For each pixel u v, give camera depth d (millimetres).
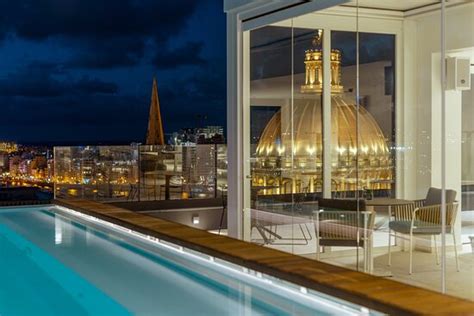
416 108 5715
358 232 6293
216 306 4965
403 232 5730
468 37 5105
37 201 11609
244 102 8062
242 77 8094
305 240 7016
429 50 5555
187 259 6719
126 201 11453
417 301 3916
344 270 4832
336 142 6770
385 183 6062
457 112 5223
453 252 5180
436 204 5414
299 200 7191
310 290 4941
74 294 5582
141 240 7926
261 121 7801
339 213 6566
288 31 7375
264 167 7742
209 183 11023
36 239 8336
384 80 6133
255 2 7672
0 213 11062
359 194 6387
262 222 7746
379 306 3934
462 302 3893
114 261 6898
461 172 5145
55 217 10586
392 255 5832
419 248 5539
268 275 5027
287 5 7301
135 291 5598
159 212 11328
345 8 6605
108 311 5016
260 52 7805
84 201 10727
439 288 5281
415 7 5688
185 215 11203
